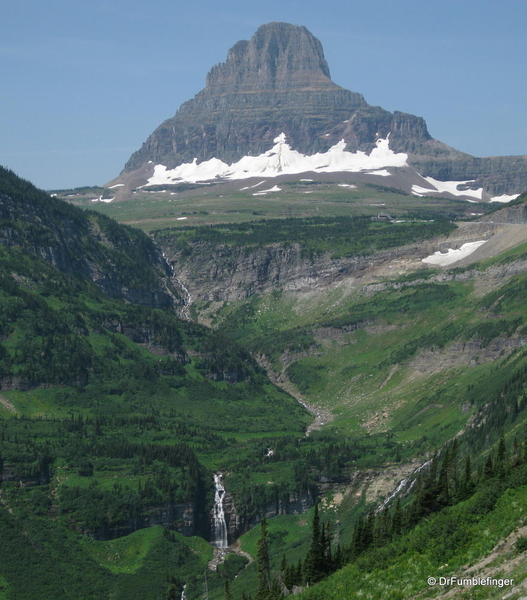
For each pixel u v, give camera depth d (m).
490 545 172.88
